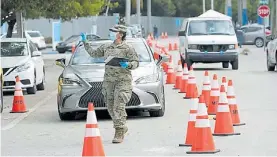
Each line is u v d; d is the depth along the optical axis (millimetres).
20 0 55219
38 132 24172
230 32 54156
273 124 24422
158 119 26531
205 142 18875
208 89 30234
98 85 26156
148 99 26234
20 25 63812
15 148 20781
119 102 21031
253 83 41781
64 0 57500
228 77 46531
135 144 20781
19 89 30641
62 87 26406
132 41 28891
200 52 52625
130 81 21219
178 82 40062
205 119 18938
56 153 19641
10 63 37625
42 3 55875
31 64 38312
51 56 84250
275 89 37906
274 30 89625
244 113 27703
